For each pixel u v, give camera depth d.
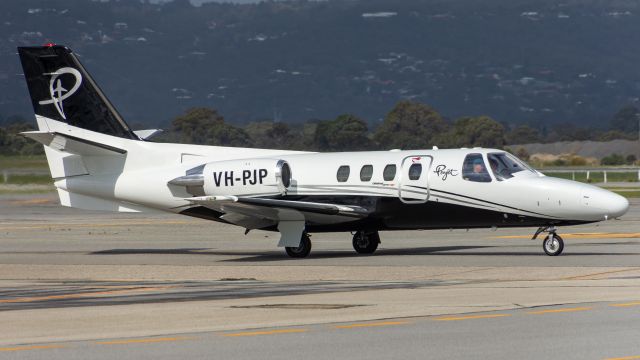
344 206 89.75
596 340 43.31
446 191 88.19
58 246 106.75
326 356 41.06
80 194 101.44
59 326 49.56
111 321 50.88
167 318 51.47
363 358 40.62
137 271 80.69
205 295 62.22
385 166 90.56
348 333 45.75
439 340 43.88
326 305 55.12
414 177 89.25
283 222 91.44
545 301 54.66
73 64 100.31
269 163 93.00
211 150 98.62
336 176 91.81
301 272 76.88
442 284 65.62
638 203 171.50
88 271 81.12
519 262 79.69
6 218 156.25
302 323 48.72
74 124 101.00
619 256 82.88
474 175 87.38
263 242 109.38
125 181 99.25
